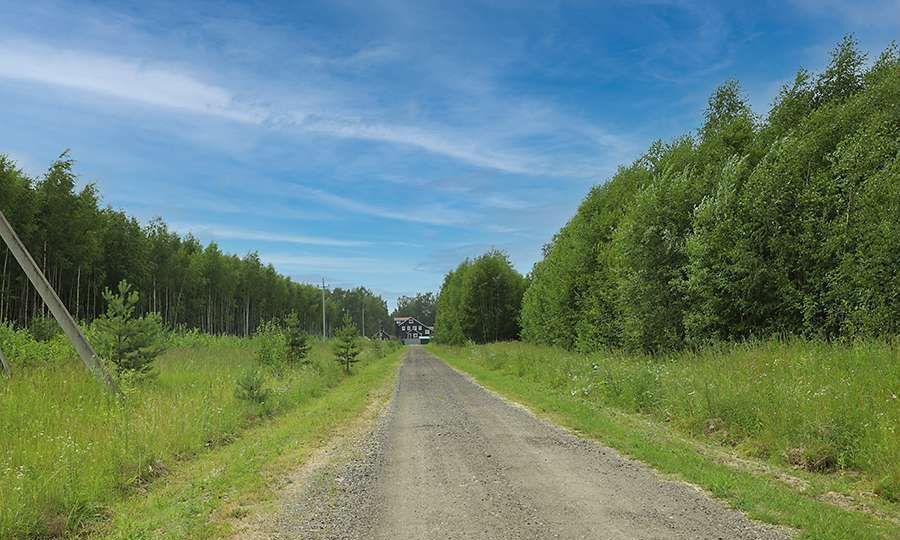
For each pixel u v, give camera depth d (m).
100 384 12.87
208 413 11.79
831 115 18.00
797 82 22.27
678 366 14.37
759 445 8.89
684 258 20.83
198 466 8.98
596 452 9.18
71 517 6.18
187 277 68.31
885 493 6.61
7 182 34.06
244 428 12.57
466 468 8.21
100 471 7.41
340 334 30.94
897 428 7.35
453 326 68.56
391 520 5.91
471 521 5.76
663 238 21.17
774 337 14.77
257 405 14.40
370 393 20.17
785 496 6.38
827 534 5.16
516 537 5.23
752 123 25.11
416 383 23.92
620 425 11.52
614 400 14.62
